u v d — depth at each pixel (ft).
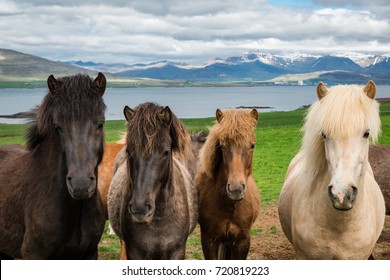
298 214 17.79
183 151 18.31
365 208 16.40
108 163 28.07
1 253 20.54
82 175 15.39
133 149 16.74
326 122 15.15
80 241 17.44
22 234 18.01
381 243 29.91
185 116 266.77
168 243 18.37
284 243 31.19
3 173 19.38
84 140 15.79
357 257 16.70
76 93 16.17
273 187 52.75
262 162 72.69
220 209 20.88
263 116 179.42
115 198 20.76
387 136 91.91
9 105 412.98
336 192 14.28
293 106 398.42
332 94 15.57
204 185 21.63
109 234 33.30
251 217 21.34
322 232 16.67
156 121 16.88
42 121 16.90
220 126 20.15
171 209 18.25
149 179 16.47
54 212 16.97
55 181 17.04
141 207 16.17
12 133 125.08
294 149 86.48
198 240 32.27
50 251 17.24
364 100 15.14
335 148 14.89
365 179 17.75
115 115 273.54
